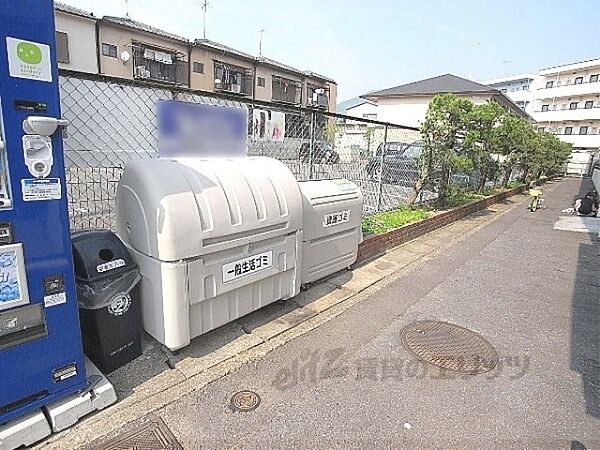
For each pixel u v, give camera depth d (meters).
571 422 2.27
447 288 4.38
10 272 1.75
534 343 3.21
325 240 3.96
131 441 1.99
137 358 2.66
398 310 3.74
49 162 1.81
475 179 11.77
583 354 3.06
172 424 2.12
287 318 3.43
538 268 5.27
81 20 17.14
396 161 8.05
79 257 2.31
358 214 4.37
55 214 1.87
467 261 5.45
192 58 21.75
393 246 5.96
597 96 38.25
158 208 2.36
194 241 2.46
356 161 6.96
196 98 3.69
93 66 17.77
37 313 1.87
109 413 2.17
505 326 3.51
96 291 2.32
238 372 2.61
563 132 41.09
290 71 26.81
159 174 2.45
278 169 3.22
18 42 1.65
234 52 23.62
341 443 2.05
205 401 2.31
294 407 2.30
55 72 1.79
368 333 3.25
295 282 3.40
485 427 2.21
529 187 17.50
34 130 1.73
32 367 1.90
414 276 4.72
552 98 41.81
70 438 1.98
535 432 2.18
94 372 2.28
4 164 1.68
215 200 2.60
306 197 3.64
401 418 2.25
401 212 7.26
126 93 3.46
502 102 23.22
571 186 20.78
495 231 7.62
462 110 7.42
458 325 3.48
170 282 2.42
